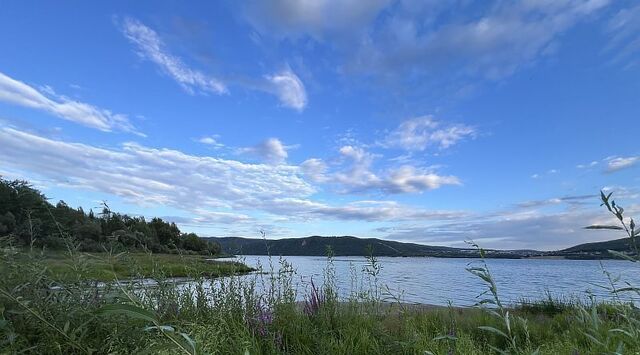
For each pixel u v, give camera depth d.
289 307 5.61
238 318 5.08
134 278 4.12
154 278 4.63
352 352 4.57
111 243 3.72
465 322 7.46
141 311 1.60
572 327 5.52
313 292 6.00
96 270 3.40
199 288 5.22
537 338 6.57
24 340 2.69
